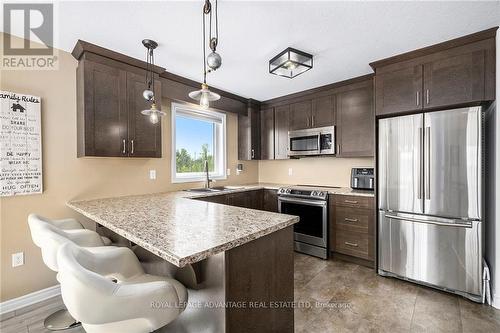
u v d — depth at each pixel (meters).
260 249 1.29
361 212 2.85
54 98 2.21
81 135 2.22
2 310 1.96
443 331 1.72
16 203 2.02
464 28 1.95
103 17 1.78
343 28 1.94
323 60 2.54
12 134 1.98
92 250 1.54
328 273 2.68
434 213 2.25
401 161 2.43
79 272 0.87
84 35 2.02
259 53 2.37
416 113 2.44
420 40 2.14
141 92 2.53
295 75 2.71
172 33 2.00
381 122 2.57
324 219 3.09
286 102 3.86
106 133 2.28
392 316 1.90
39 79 2.13
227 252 1.11
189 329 1.30
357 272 2.70
